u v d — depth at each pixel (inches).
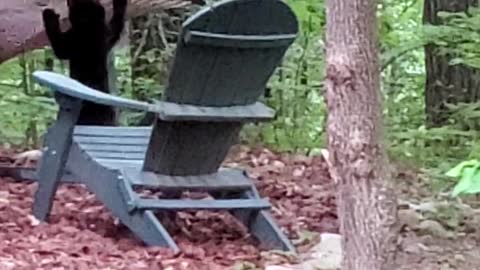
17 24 344.5
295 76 487.8
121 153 258.8
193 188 251.3
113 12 341.4
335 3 174.7
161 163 249.3
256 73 247.4
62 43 331.3
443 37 373.7
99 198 249.6
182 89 239.5
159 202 243.9
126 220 243.9
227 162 388.2
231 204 249.3
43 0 348.8
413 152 371.6
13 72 488.4
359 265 176.1
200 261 232.2
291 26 248.5
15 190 302.2
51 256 225.6
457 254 252.4
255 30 240.8
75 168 256.7
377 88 176.1
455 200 305.7
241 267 227.9
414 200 308.0
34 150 404.5
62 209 277.0
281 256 240.4
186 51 231.8
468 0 415.2
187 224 271.4
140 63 496.4
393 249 177.0
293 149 442.0
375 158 175.6
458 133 359.9
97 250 234.1
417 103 470.0
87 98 247.6
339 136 175.8
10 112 452.8
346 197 176.9
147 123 356.5
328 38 176.7
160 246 238.8
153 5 373.7
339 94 175.2
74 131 260.4
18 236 242.4
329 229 272.7
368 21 174.2
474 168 150.3
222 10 231.0
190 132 244.1
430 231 269.1
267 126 458.6
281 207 299.0
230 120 244.7
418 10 487.2
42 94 477.7
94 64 336.2
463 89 422.3
